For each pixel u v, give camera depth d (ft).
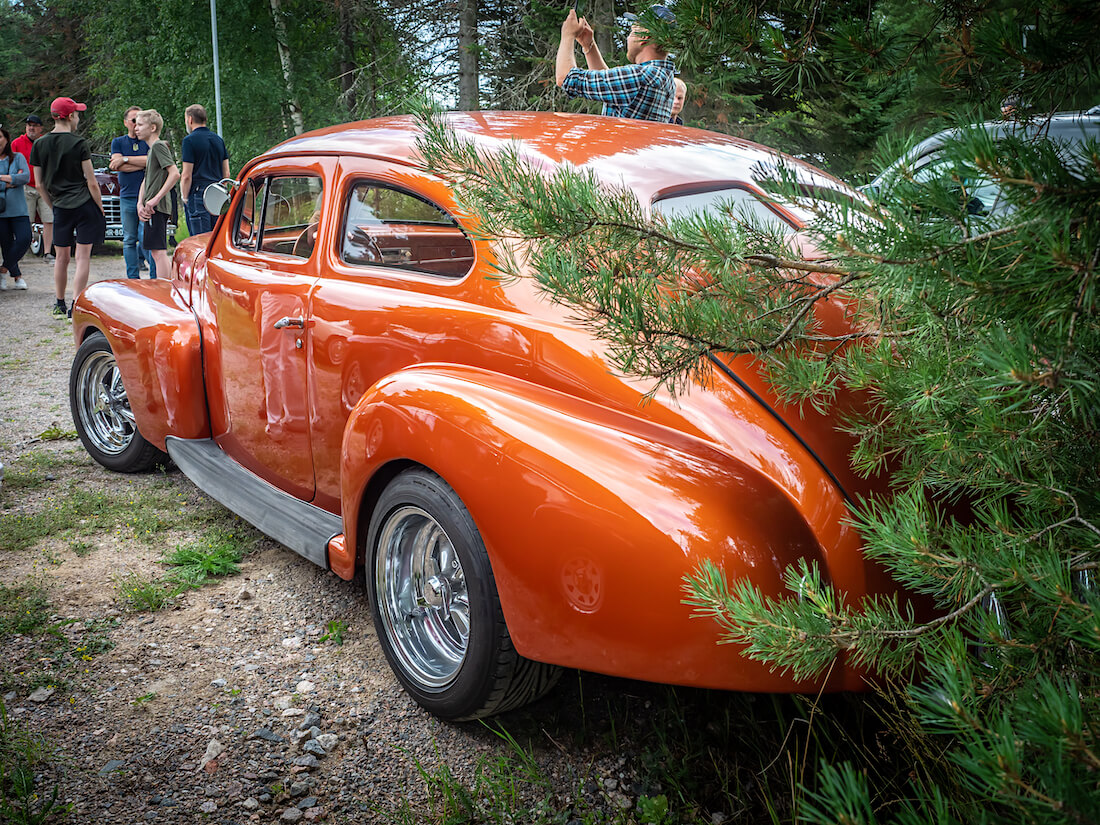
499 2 58.08
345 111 73.10
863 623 5.09
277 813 7.04
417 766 7.38
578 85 13.93
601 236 5.35
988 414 4.78
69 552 11.72
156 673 8.98
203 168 30.48
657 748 7.86
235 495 11.16
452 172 5.90
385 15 69.31
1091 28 4.68
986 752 3.50
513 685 7.49
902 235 4.12
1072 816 3.24
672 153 9.21
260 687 8.81
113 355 13.75
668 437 6.82
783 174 4.86
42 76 137.39
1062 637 4.55
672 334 5.34
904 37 5.84
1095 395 4.13
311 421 10.28
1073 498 4.85
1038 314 3.98
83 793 7.15
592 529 6.38
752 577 5.98
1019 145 3.83
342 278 9.95
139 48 80.12
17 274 35.01
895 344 5.55
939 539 5.12
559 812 7.07
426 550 8.38
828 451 6.60
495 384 7.61
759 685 6.10
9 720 8.06
